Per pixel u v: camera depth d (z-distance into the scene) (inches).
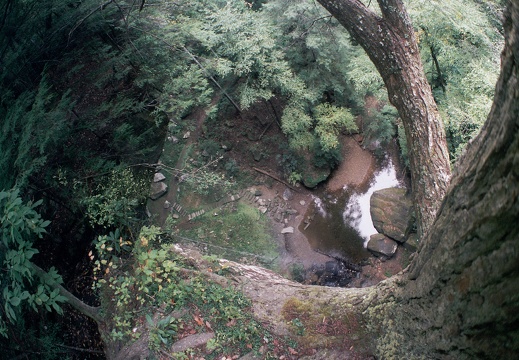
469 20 301.9
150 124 295.6
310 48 351.9
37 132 194.9
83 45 261.4
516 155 60.4
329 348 156.3
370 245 377.7
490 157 67.6
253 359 160.9
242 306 177.3
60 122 197.9
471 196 75.0
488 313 79.0
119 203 230.7
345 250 383.2
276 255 375.2
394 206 389.4
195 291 178.1
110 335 178.1
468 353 94.1
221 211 387.2
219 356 163.0
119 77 260.8
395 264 372.5
